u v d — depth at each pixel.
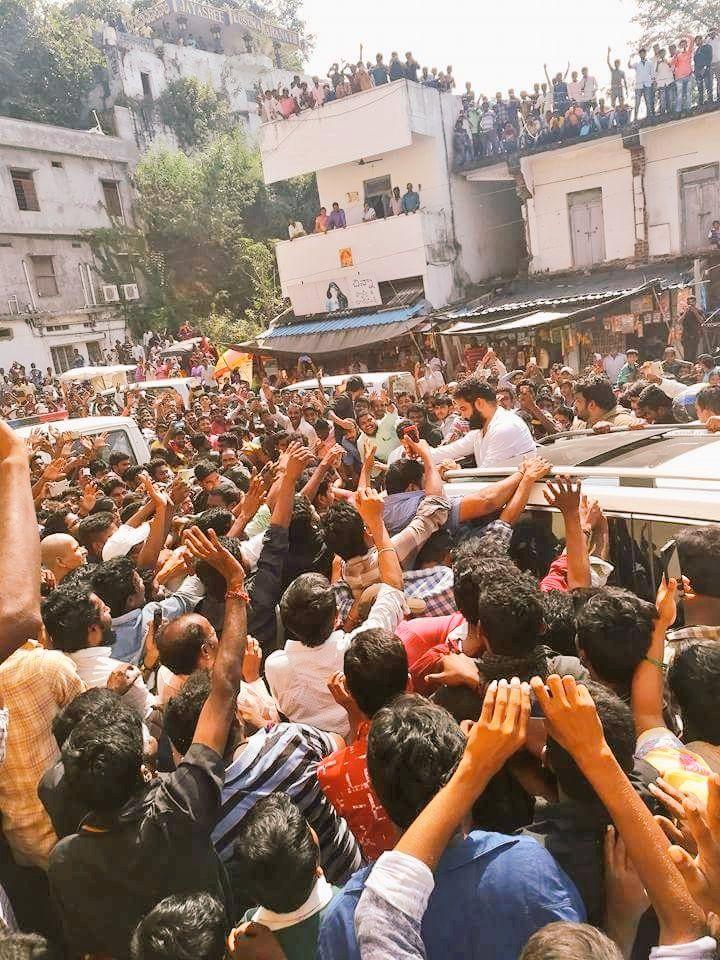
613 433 4.63
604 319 18.66
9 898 2.87
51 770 2.50
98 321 30.80
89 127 36.31
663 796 1.63
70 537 4.59
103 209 31.70
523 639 2.26
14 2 34.22
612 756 1.56
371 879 1.44
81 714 2.39
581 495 3.40
